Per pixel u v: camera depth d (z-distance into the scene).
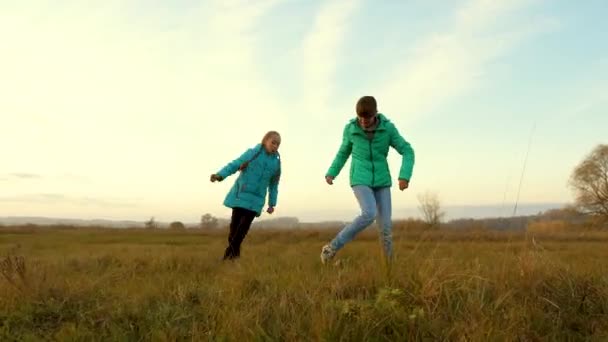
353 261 5.93
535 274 4.01
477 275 3.85
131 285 4.59
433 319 3.11
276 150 7.45
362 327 2.92
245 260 6.87
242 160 7.23
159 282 4.77
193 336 2.96
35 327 3.34
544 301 3.54
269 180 7.59
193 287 4.23
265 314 3.29
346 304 3.18
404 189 5.80
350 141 6.15
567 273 4.07
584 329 3.13
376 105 5.70
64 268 6.21
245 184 7.31
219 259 7.21
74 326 3.16
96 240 23.97
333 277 4.30
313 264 5.92
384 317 3.08
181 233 35.28
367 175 5.95
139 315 3.45
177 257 6.95
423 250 5.12
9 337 3.06
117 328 3.15
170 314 3.47
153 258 7.28
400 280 3.93
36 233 35.03
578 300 3.55
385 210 6.03
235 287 4.18
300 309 3.34
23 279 3.98
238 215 7.41
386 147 6.02
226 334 2.91
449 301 3.41
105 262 7.30
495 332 2.80
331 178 6.44
